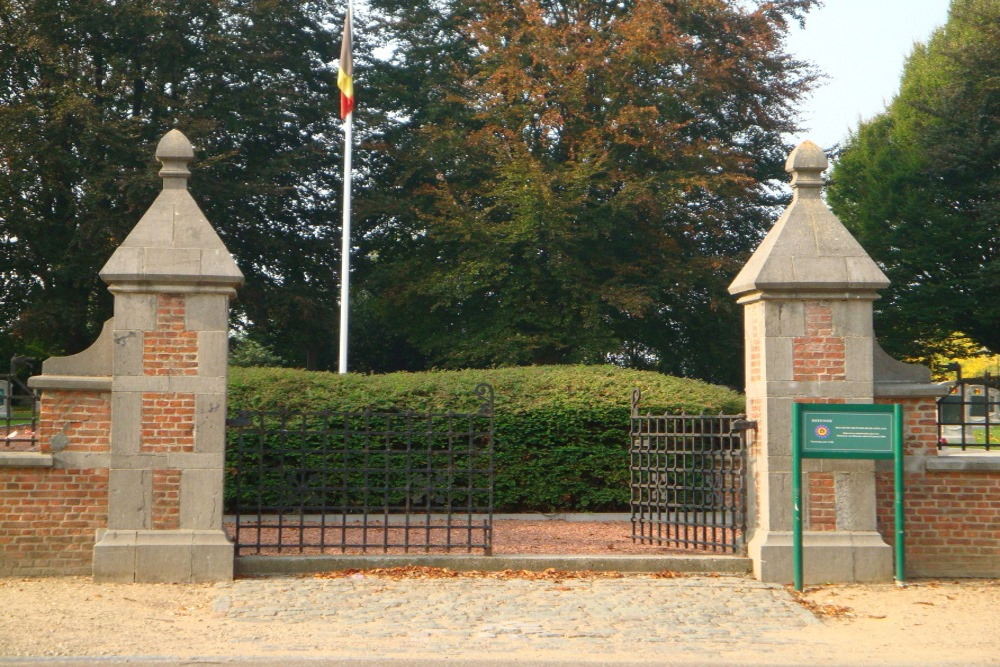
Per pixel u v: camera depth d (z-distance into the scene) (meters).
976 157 30.48
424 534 11.92
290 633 7.69
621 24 27.83
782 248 9.96
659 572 9.96
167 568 9.42
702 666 6.88
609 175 28.06
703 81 28.47
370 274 32.22
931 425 10.21
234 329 31.47
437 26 34.41
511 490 13.71
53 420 9.62
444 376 14.59
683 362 31.64
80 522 9.62
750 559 9.99
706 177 27.84
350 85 22.30
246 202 29.62
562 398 13.87
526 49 28.31
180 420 9.58
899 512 9.68
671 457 13.54
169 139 9.92
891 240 32.00
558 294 28.14
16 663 6.76
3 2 26.92
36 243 28.28
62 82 27.12
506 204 28.14
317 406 13.52
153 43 28.00
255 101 29.23
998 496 10.18
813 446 9.60
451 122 30.80
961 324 32.44
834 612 8.59
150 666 6.78
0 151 26.36
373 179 34.31
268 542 11.33
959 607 8.83
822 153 10.22
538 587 9.30
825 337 9.91
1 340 29.53
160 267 9.55
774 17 30.22
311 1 31.36
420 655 7.06
